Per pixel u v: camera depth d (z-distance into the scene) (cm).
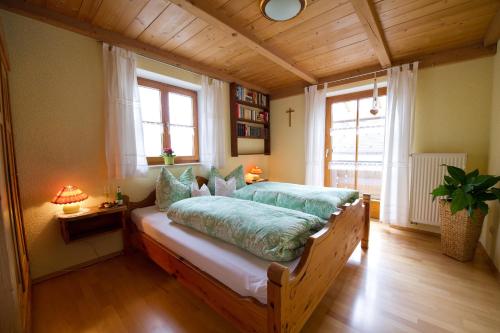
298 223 137
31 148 182
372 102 326
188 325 142
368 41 242
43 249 191
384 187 301
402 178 287
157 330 138
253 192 265
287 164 421
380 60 273
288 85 401
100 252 225
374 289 174
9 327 107
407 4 179
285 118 417
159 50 255
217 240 156
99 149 220
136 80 238
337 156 376
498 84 218
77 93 204
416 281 184
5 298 105
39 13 178
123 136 226
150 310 156
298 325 114
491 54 238
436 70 270
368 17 185
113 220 233
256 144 422
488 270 198
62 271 201
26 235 182
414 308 153
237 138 368
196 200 203
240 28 210
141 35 225
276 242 121
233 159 371
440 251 236
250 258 129
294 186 290
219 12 187
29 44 179
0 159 108
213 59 287
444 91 267
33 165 184
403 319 143
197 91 323
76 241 208
